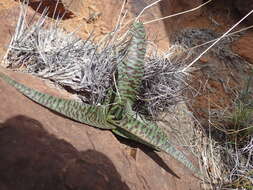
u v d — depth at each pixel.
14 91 0.44
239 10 0.92
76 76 0.59
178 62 0.72
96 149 0.46
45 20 0.70
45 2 0.73
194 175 0.62
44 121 0.44
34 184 0.36
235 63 0.84
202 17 0.92
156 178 0.53
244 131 0.71
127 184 0.46
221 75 0.81
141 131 0.52
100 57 0.61
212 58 0.84
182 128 0.68
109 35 0.67
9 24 0.63
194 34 0.87
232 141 0.71
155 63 0.67
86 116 0.50
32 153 0.38
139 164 0.53
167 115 0.68
